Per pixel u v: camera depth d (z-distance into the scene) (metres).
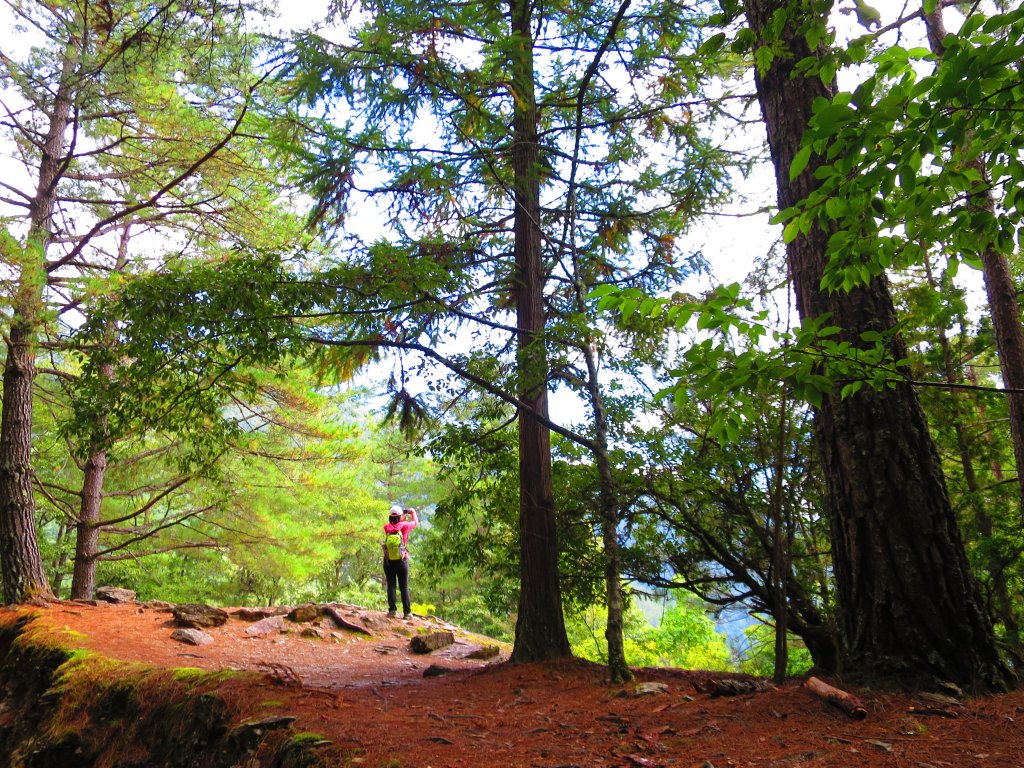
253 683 4.94
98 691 5.62
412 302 5.91
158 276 5.42
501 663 6.99
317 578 22.61
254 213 11.32
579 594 7.83
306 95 6.76
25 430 9.42
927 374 8.70
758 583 6.65
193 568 18.81
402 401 7.85
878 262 2.85
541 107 8.02
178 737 4.71
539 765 3.35
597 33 7.29
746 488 6.52
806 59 2.69
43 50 9.95
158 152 10.79
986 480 10.62
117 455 12.89
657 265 7.75
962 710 3.50
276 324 5.41
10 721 6.32
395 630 10.30
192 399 5.68
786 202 4.69
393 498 24.91
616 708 4.58
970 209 2.98
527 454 7.48
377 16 6.48
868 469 4.20
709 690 4.61
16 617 7.98
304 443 13.84
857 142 2.29
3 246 7.82
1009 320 7.79
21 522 9.18
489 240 8.55
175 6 5.64
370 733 3.92
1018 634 6.00
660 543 7.36
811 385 2.76
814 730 3.44
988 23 2.03
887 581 4.05
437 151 7.07
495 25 7.06
